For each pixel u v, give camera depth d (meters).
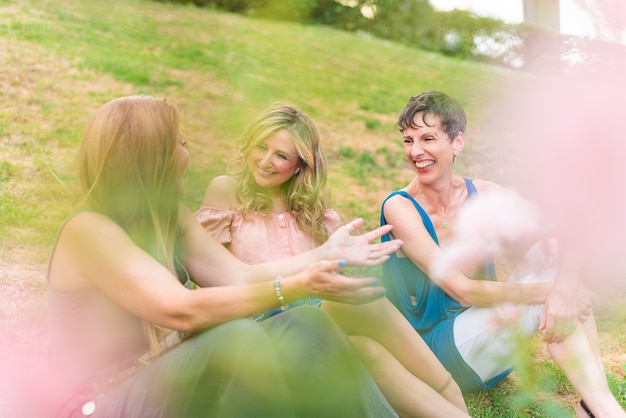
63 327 1.83
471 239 2.64
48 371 1.88
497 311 2.37
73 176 2.11
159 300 1.72
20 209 3.75
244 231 2.57
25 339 2.73
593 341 2.49
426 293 2.65
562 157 1.55
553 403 2.44
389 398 2.18
